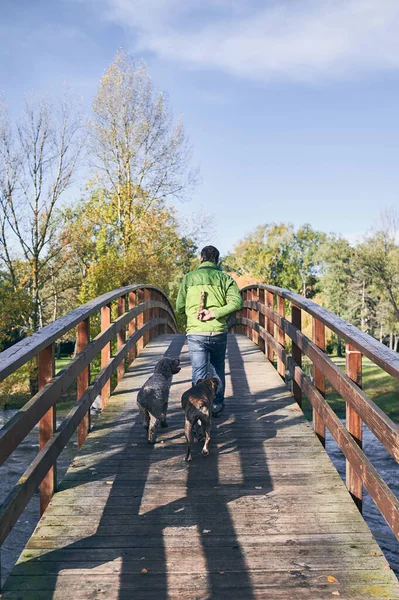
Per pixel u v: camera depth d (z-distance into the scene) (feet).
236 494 14.98
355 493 14.69
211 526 13.23
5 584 10.91
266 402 24.09
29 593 10.63
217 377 20.79
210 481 15.84
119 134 104.47
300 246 284.20
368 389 137.39
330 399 120.16
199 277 20.56
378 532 39.40
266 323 34.71
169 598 10.48
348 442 14.51
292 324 23.88
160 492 15.12
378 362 11.65
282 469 16.66
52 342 14.73
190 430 17.34
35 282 97.25
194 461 17.34
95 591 10.69
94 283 97.55
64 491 15.20
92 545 12.38
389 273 147.95
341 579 11.04
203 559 11.80
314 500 14.57
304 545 12.33
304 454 17.85
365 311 208.85
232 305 20.08
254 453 17.97
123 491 15.20
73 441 65.92
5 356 11.09
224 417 21.90
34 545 12.38
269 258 261.85
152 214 106.52
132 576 11.19
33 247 96.63
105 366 22.90
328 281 219.20
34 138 94.68
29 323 96.48
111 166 106.11
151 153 106.42
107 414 22.47
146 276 101.09
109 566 11.54
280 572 11.30
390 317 170.30
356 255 155.84
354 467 13.96
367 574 11.21
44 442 14.53
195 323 20.44
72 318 16.90
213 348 20.63
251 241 269.23
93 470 16.69
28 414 11.86
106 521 13.50
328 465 16.94
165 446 18.74
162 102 105.29
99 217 106.22
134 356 33.96
